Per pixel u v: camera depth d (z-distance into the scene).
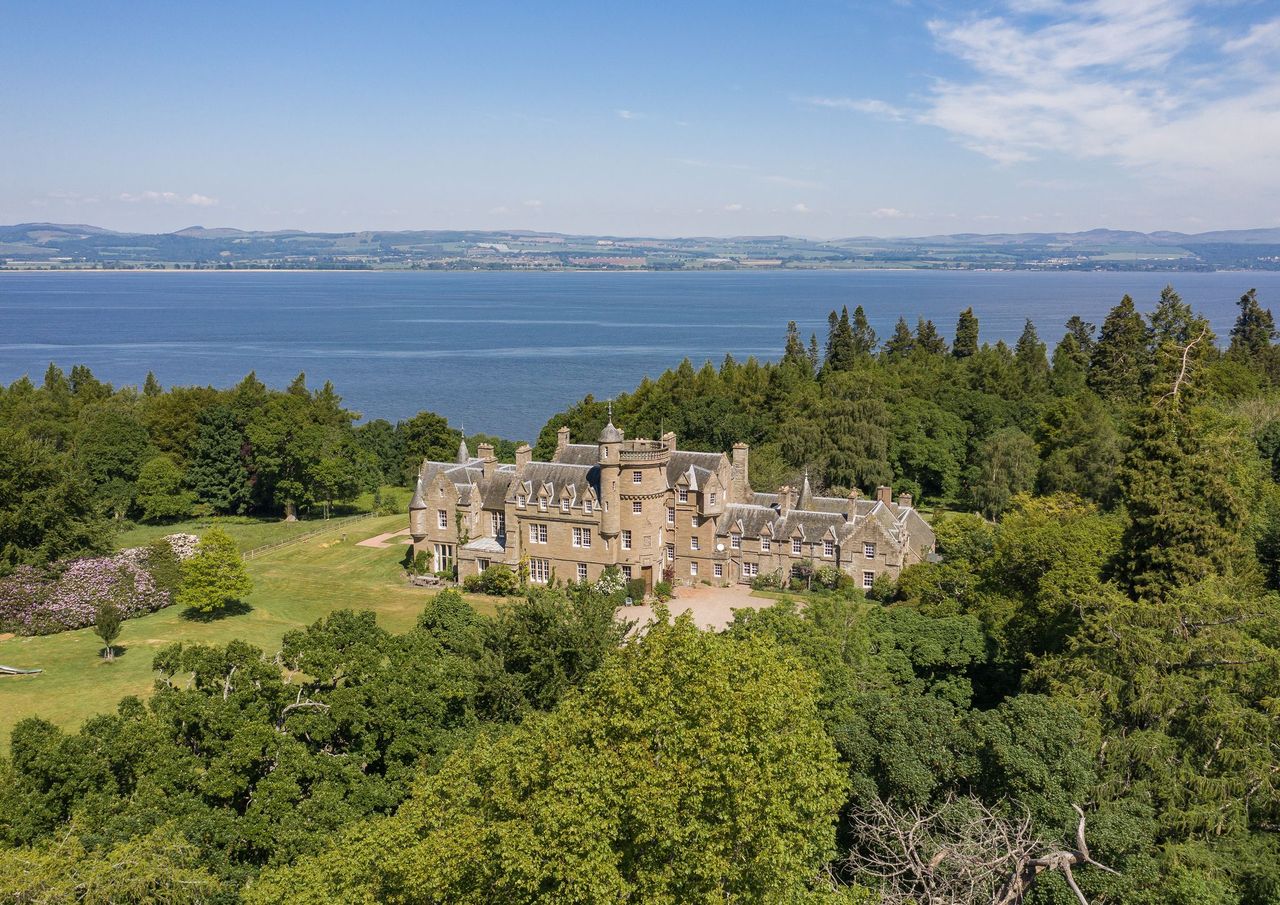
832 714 48.56
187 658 48.12
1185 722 45.06
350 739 47.69
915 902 33.84
